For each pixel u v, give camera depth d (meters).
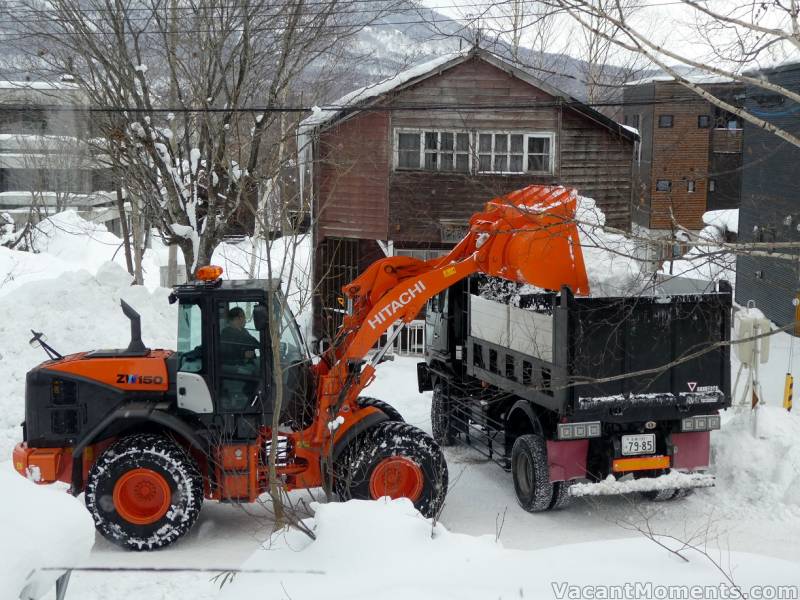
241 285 9.29
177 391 9.03
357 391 9.38
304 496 10.18
